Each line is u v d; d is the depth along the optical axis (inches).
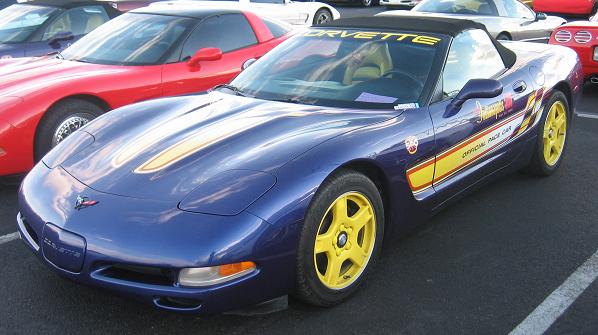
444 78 144.6
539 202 172.4
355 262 118.8
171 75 218.7
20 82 195.3
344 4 833.5
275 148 111.6
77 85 193.0
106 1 313.9
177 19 240.2
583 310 116.7
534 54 188.5
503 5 401.7
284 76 151.3
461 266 134.0
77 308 116.1
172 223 97.3
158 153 115.6
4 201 174.2
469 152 147.9
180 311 97.7
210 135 120.6
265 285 101.3
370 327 110.0
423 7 410.6
